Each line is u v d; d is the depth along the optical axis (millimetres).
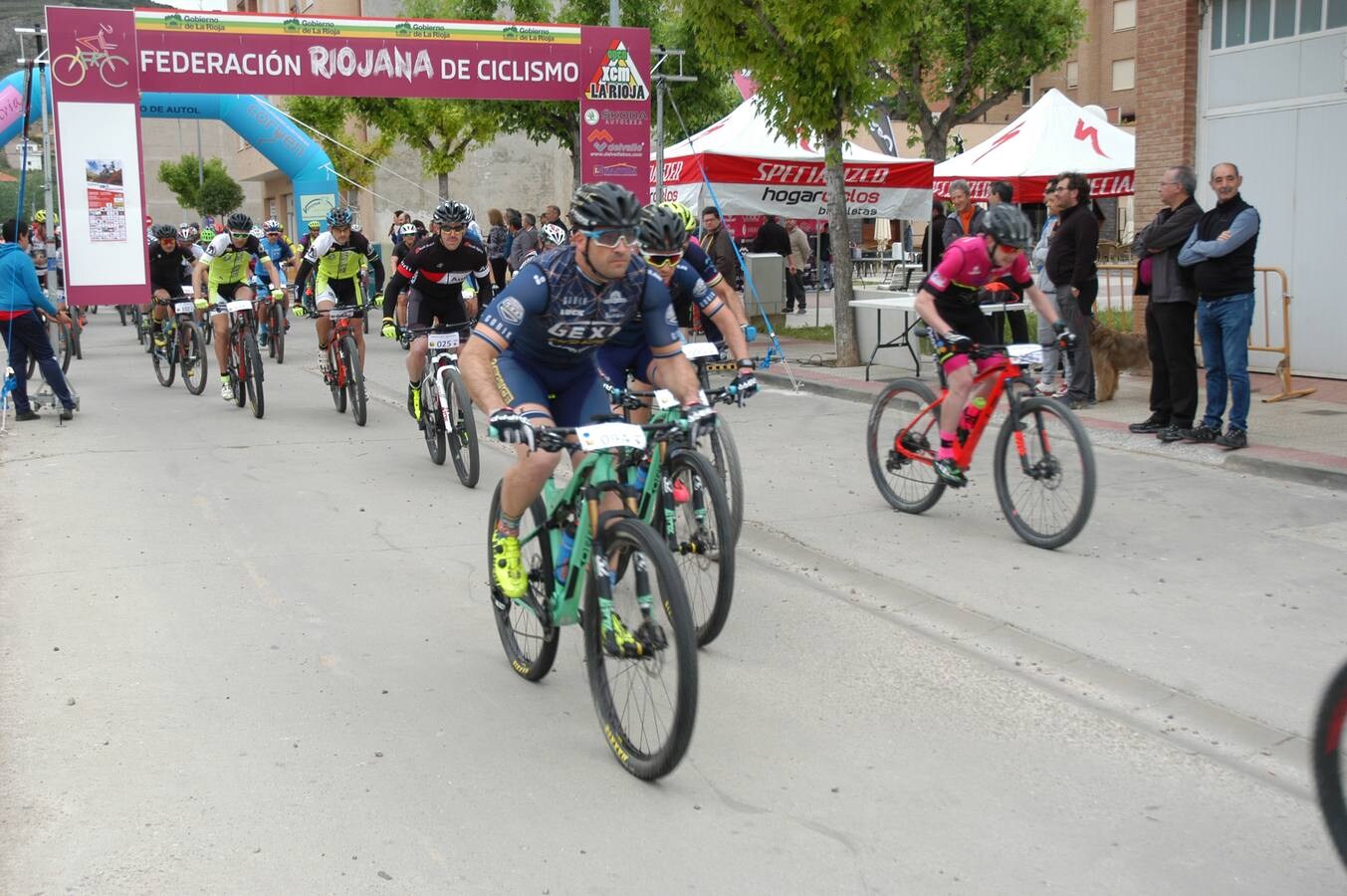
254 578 5289
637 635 3250
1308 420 8156
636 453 3613
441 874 2857
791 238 19219
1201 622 4582
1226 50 10273
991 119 45656
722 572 4223
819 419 9336
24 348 9516
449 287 7719
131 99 12547
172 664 4258
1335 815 2625
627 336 5055
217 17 12547
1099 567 5293
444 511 6559
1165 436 7598
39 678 4113
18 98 17156
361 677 4152
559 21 21109
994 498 6668
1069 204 8836
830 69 10930
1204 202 10594
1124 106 41250
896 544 5754
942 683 4051
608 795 3266
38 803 3203
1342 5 9320
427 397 7742
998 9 24938
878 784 3314
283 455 8172
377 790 3295
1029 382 5727
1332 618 4602
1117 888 2791
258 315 14969
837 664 4230
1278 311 10070
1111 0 41219
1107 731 3664
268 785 3320
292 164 20531
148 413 10102
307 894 2770
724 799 3232
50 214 14969
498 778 3377
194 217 57656
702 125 23625
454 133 23531
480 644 4500
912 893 2771
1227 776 3365
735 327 5156
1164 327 7559
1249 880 2826
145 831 3059
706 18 11133
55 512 6508
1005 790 3279
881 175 14508
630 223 3414
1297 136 9773
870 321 11836
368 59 12930
